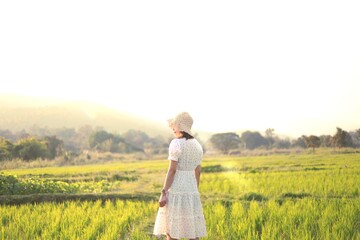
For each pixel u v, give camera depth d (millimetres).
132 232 9133
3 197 14500
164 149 129375
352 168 30359
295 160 47750
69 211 11305
